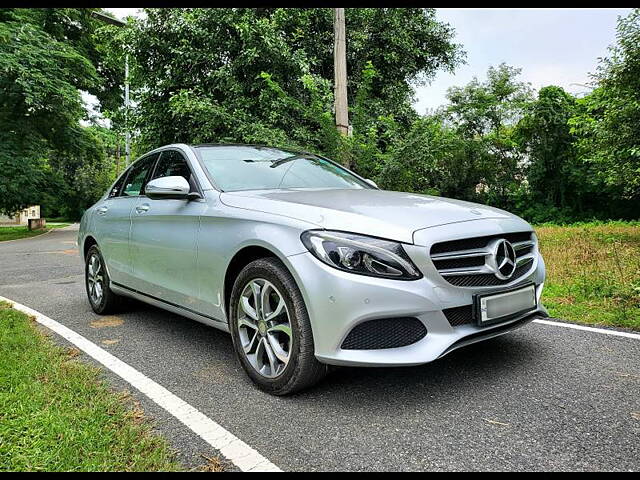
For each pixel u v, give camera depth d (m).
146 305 4.89
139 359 3.22
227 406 2.48
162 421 2.30
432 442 2.09
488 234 2.55
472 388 2.65
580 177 19.31
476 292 2.48
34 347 3.28
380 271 2.30
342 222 2.45
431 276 2.35
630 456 1.95
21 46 18.03
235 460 1.96
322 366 2.50
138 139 13.22
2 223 35.03
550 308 4.48
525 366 2.98
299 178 3.68
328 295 2.32
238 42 11.29
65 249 12.26
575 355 3.18
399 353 2.31
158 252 3.52
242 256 2.86
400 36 14.14
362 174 8.76
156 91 12.17
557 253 7.74
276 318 2.62
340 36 8.62
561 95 20.27
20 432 2.09
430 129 8.84
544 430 2.18
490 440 2.10
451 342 2.35
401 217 2.53
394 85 14.47
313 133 9.85
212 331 3.94
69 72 19.80
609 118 9.12
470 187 21.12
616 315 4.10
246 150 3.92
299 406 2.46
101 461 1.90
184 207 3.30
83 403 2.41
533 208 21.22
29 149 19.75
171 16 11.24
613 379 2.77
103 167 38.75
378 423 2.27
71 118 20.25
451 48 15.81
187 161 3.58
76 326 4.11
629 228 12.06
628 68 8.69
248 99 10.81
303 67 10.73
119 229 4.10
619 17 8.76
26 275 7.40
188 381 2.83
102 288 4.48
